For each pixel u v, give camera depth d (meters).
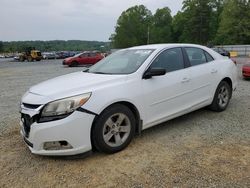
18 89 10.57
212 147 4.20
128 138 4.21
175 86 4.83
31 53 47.75
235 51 46.22
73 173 3.57
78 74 4.88
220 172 3.46
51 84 4.25
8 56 87.81
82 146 3.74
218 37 71.44
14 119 5.98
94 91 3.87
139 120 4.36
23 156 4.08
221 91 5.98
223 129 4.96
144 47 5.25
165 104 4.71
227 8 65.12
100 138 3.87
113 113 3.98
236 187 3.14
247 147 4.16
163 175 3.44
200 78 5.34
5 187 3.30
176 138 4.59
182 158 3.86
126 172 3.55
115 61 5.11
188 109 5.16
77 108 3.67
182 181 3.29
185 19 83.00
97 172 3.57
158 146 4.29
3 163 3.88
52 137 3.61
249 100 7.16
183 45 5.38
